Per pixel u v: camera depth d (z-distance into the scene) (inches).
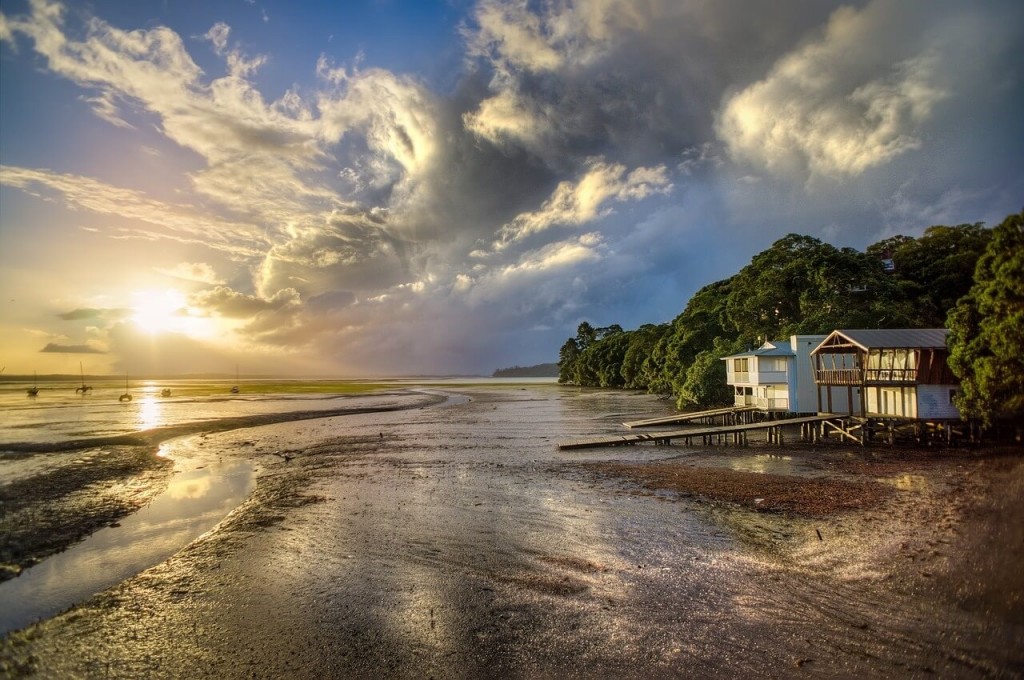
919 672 324.5
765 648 358.6
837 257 1948.8
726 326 2459.4
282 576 510.9
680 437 1331.2
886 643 357.4
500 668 347.9
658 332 3732.8
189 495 867.4
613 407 2659.9
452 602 446.9
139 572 531.2
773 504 721.6
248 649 380.5
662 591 454.6
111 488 912.9
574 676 336.2
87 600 465.4
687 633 382.6
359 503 781.9
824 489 802.8
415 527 658.2
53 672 355.3
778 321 2190.0
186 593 476.7
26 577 520.4
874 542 551.8
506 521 677.9
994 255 1035.9
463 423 1967.3
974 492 756.0
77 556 579.5
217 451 1343.5
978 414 1122.7
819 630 377.7
